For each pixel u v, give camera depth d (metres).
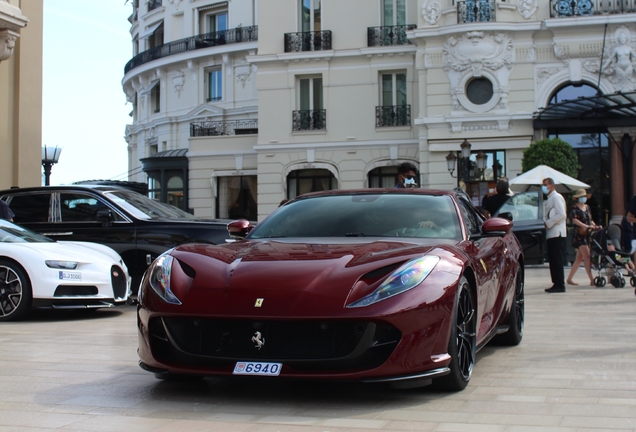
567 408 4.18
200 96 38.47
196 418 3.97
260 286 4.21
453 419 3.92
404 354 4.07
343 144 29.67
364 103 29.70
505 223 5.64
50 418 4.00
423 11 26.72
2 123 16.47
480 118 26.16
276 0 30.64
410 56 29.27
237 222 5.77
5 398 4.51
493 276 5.53
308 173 30.80
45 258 8.39
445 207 5.60
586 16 25.33
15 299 8.41
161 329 4.42
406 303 4.10
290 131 30.30
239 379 5.02
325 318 4.01
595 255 13.39
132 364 5.66
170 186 34.81
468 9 26.09
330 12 30.19
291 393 4.57
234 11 37.66
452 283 4.35
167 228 10.38
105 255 9.16
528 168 23.81
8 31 14.75
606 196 25.92
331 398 4.43
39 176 17.31
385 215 5.49
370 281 4.19
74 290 8.49
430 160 26.70
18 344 6.71
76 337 7.18
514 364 5.62
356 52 29.62
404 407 4.20
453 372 4.41
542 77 26.08
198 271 4.48
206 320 4.22
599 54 25.66
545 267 19.19
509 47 26.09
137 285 10.45
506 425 3.80
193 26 38.97
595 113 24.86
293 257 4.52
